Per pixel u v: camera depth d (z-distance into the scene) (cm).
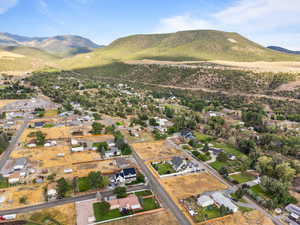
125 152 9169
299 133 11738
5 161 8219
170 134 11819
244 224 5488
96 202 6059
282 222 5628
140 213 5672
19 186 6694
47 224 5206
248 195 6719
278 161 8412
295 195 6825
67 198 6200
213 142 11031
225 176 7600
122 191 6275
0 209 5656
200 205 6094
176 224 5375
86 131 11606
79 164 8238
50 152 9106
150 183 7144
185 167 8169
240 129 12725
